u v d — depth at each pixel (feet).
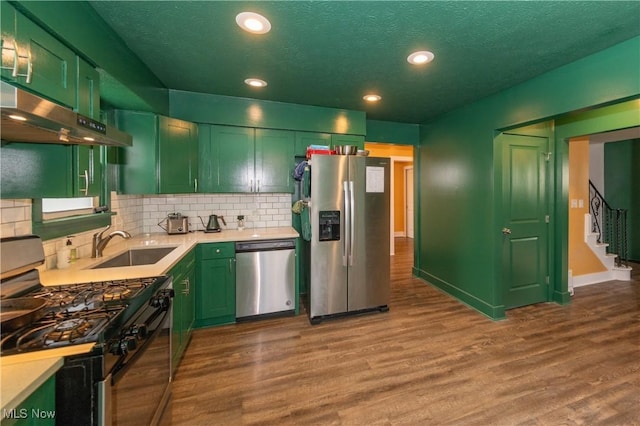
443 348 7.95
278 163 10.73
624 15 5.24
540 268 11.09
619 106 9.02
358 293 10.00
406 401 5.92
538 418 5.44
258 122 10.36
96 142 4.87
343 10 5.18
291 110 10.75
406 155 21.39
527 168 10.53
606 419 5.40
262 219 11.50
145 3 4.99
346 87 9.01
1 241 3.83
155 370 4.43
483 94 9.57
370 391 6.23
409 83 8.66
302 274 11.76
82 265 5.97
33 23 3.82
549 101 7.71
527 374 6.77
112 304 3.84
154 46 6.50
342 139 11.45
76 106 4.77
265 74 8.09
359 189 9.86
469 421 5.38
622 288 12.96
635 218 17.21
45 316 3.49
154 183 8.38
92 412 2.89
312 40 6.24
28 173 4.54
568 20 5.41
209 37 6.13
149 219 10.13
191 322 8.20
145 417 4.03
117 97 7.15
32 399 2.53
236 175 10.28
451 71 7.76
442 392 6.18
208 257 8.91
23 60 3.60
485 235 10.14
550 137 10.89
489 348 7.93
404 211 27.76
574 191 13.17
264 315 9.89
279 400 5.97
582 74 6.91
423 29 5.78
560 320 9.68
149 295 4.34
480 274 10.40
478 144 10.30
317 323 9.53
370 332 8.90
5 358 2.73
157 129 8.39
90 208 6.79
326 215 9.57
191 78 8.41
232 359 7.43
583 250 13.50
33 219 4.96
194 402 5.90
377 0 4.90
